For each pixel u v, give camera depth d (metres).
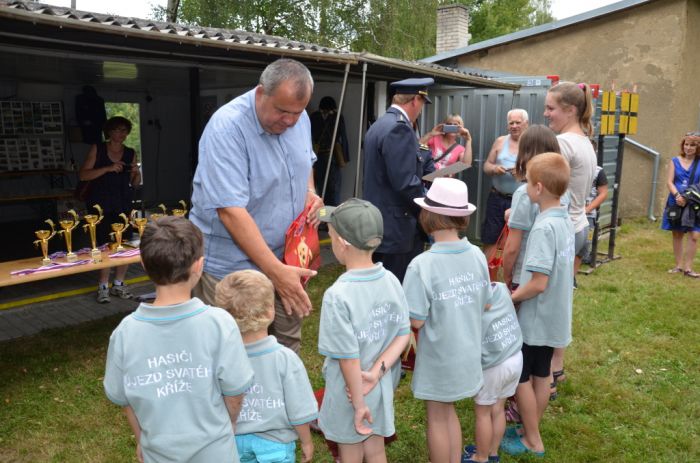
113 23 3.85
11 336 4.72
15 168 9.86
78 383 3.88
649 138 10.21
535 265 2.68
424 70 6.08
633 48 10.07
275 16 20.27
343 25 21.08
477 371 2.53
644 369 4.07
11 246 8.15
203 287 2.65
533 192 2.77
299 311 2.49
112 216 5.75
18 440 3.20
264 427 2.12
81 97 10.05
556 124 3.57
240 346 1.84
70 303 5.54
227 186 2.40
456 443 2.64
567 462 2.95
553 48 10.85
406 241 3.76
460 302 2.48
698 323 4.95
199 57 6.01
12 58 6.08
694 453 3.05
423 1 20.86
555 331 2.81
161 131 12.08
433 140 6.60
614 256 7.42
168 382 1.75
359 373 2.15
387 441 2.56
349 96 8.29
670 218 6.52
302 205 2.80
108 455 3.05
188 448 1.74
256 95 2.45
